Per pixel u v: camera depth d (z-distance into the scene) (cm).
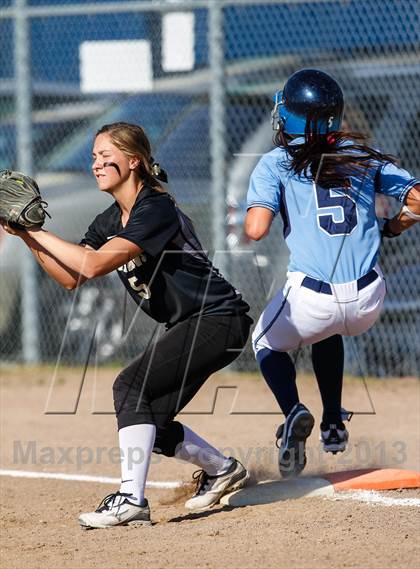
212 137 3247
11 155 3741
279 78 3416
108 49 3647
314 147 1761
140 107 3619
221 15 3269
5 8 3491
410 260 3203
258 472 2003
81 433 2609
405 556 1429
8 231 1622
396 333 3222
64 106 3691
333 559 1427
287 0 3253
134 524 1681
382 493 1827
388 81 3300
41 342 3488
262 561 1431
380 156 1784
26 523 1783
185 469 2230
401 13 3306
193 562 1444
